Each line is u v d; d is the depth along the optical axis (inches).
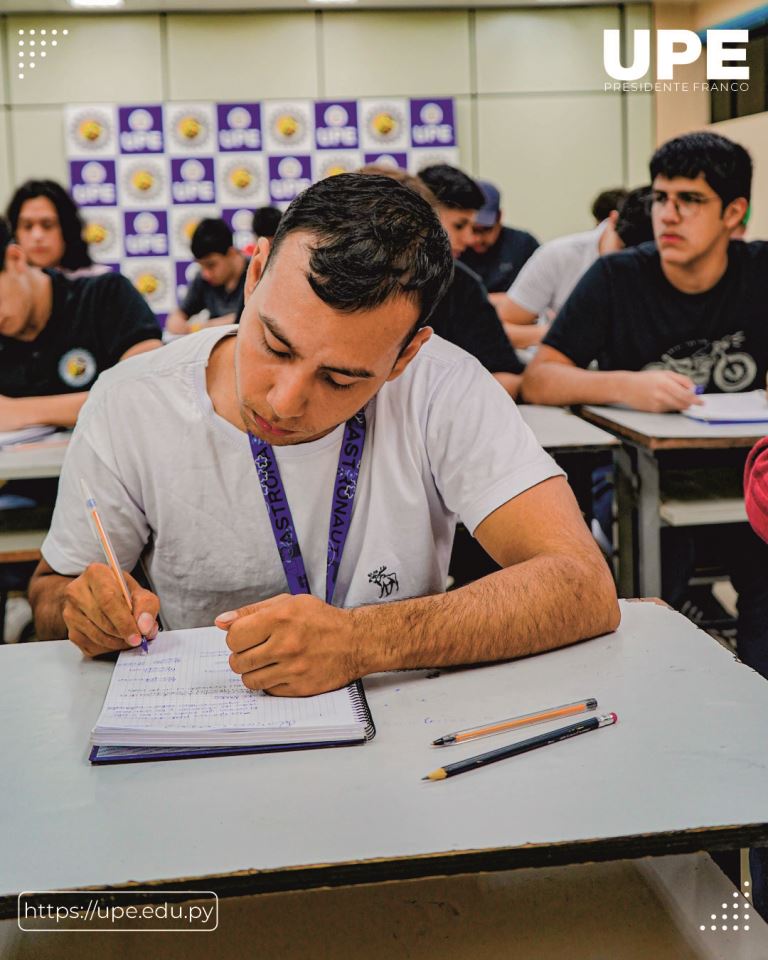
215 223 187.8
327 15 228.5
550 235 239.5
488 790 29.6
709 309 101.1
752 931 31.0
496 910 32.2
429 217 35.1
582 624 40.2
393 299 33.8
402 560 46.1
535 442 45.8
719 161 93.6
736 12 218.8
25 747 33.4
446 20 230.8
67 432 91.6
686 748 31.8
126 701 34.7
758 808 28.1
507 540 43.5
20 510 92.7
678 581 90.4
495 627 38.3
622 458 89.2
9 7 220.4
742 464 94.3
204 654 39.4
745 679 37.0
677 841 27.1
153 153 227.8
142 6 221.6
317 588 45.9
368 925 31.6
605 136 236.7
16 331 93.4
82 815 28.9
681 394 92.1
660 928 31.2
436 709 35.3
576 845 26.8
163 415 44.5
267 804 29.2
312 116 229.8
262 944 30.8
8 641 106.5
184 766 31.8
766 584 81.7
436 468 45.4
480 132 235.3
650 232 121.8
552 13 232.1
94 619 39.4
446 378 45.5
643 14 233.0
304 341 33.9
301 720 33.1
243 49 228.2
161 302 231.0
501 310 168.1
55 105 226.7
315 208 34.2
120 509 45.3
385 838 27.2
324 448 44.1
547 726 33.6
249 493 44.6
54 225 119.3
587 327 103.0
